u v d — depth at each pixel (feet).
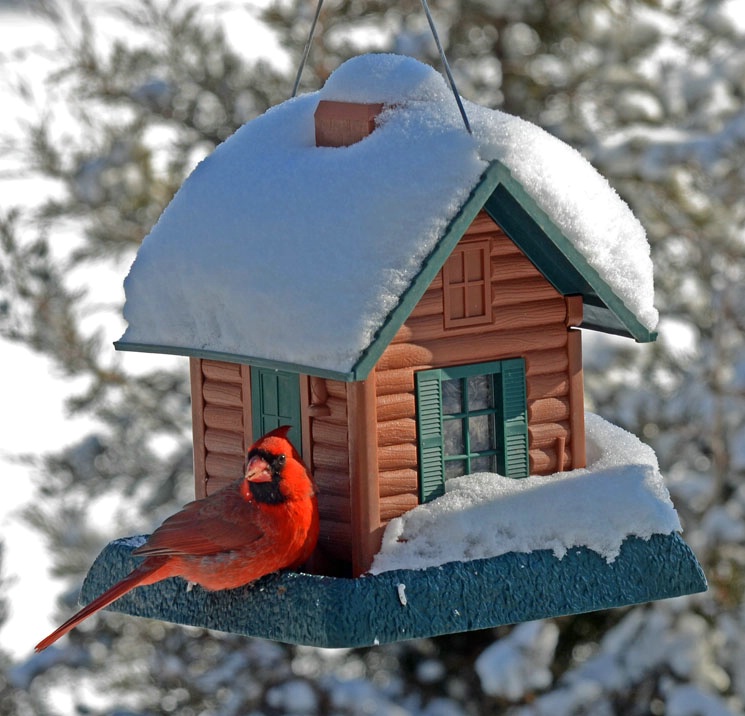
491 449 24.11
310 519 22.49
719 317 42.68
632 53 46.98
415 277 21.44
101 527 45.24
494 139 22.29
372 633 21.44
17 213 45.75
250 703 42.78
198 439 25.88
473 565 22.43
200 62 46.98
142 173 45.60
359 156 22.94
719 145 43.14
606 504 23.58
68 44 46.57
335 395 23.09
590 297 24.29
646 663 40.91
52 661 43.60
